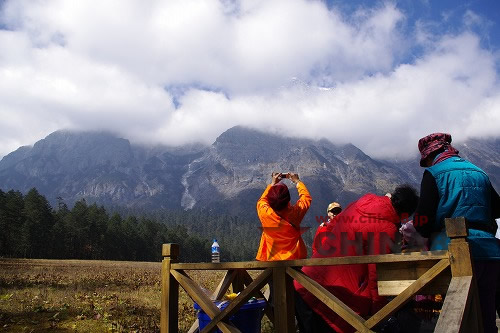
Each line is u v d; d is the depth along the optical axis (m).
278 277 3.86
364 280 3.99
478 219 3.47
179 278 4.43
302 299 4.16
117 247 134.50
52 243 113.06
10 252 99.81
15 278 15.54
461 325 2.71
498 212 3.86
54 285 13.98
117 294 11.84
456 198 3.51
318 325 4.08
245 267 4.04
